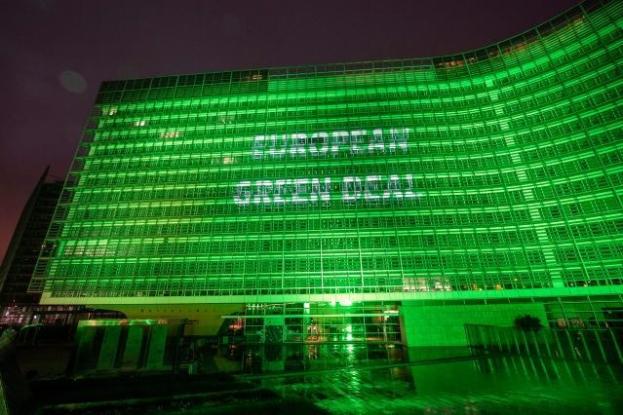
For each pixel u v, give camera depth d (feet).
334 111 183.73
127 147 187.21
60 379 52.70
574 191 143.43
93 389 48.39
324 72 193.36
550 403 43.19
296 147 175.42
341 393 50.37
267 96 191.52
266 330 142.20
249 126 185.16
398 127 174.60
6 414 35.19
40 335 175.83
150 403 43.91
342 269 148.56
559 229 140.97
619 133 142.10
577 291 129.90
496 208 151.64
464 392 50.24
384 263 147.74
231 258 155.84
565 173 146.51
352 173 166.30
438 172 161.48
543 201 146.41
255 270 152.35
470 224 149.38
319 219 159.12
